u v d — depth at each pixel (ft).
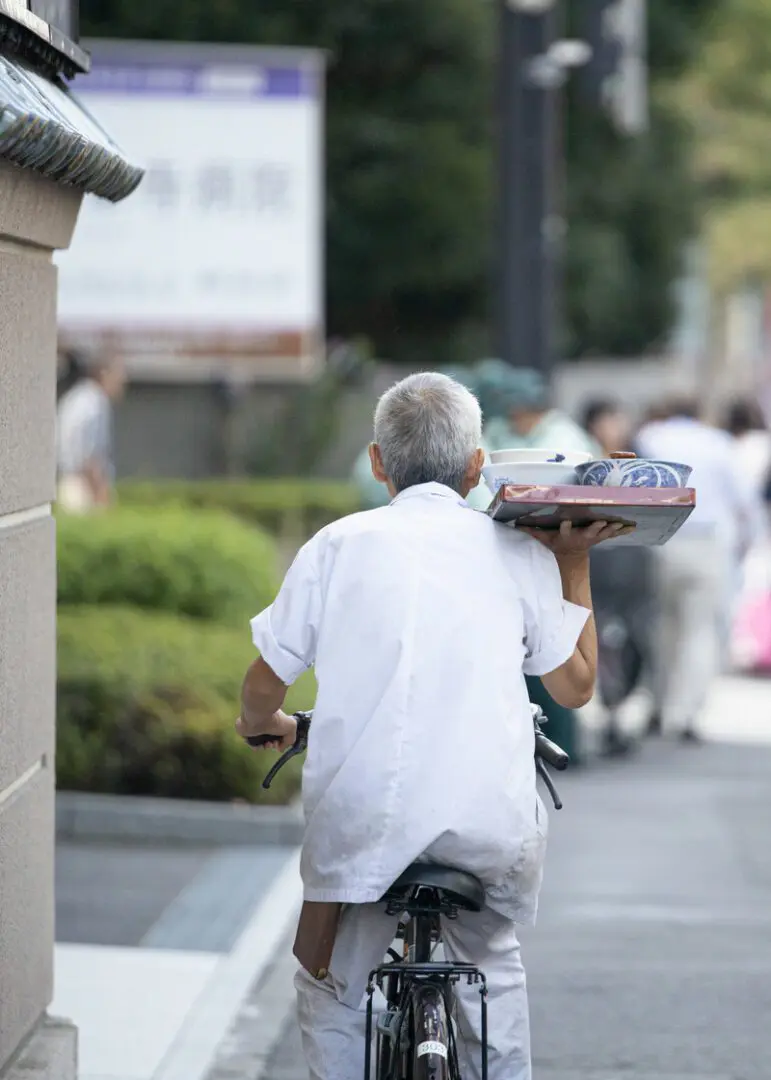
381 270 249.14
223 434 240.53
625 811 108.27
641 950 77.77
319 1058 43.52
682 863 94.48
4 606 46.88
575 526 41.81
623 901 86.38
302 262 205.26
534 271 146.00
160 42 238.07
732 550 135.13
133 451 239.09
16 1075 48.65
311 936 41.45
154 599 116.98
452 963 40.70
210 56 201.77
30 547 49.98
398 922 42.63
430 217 245.65
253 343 205.57
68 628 105.81
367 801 40.09
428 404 42.86
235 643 106.73
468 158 244.63
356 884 40.09
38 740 51.47
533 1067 62.80
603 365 310.04
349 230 246.47
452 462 42.86
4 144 41.42
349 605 41.06
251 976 73.15
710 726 142.92
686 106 317.22
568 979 73.46
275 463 241.35
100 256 204.74
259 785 99.76
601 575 126.41
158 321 205.26
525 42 145.89
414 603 40.88
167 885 88.43
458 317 262.06
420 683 40.42
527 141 146.00
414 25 242.37
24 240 49.06
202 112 202.90
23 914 49.78
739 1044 65.46
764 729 141.79
